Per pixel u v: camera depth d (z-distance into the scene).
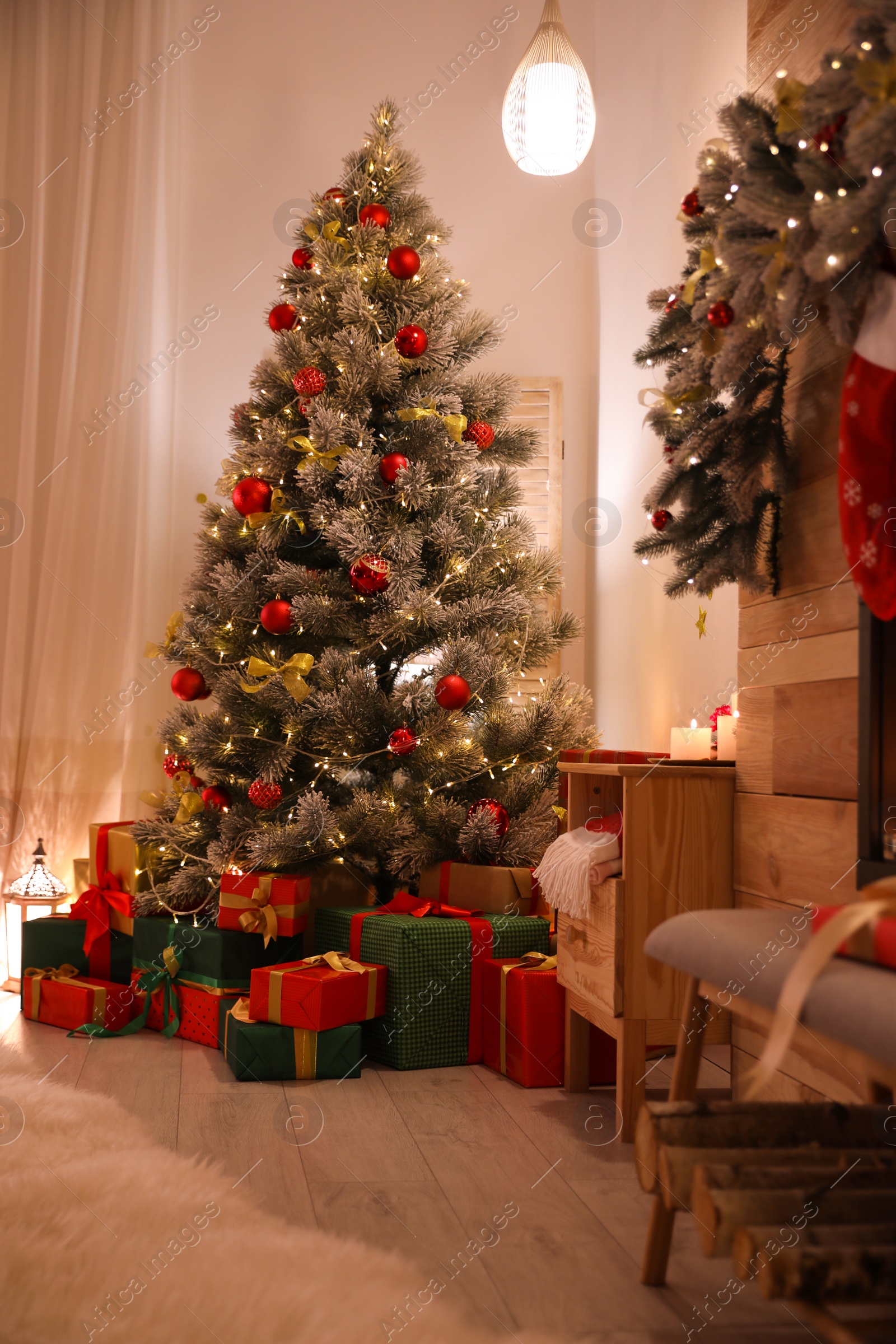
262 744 2.39
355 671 2.31
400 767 2.46
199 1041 2.19
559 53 2.90
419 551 2.39
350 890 2.62
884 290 1.21
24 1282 1.11
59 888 2.73
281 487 2.54
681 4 2.55
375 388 2.45
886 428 1.23
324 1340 1.01
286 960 2.24
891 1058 0.76
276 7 3.45
